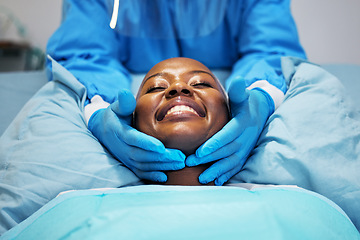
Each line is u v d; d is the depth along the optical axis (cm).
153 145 73
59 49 136
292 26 148
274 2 149
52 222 55
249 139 84
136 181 83
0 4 259
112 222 50
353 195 73
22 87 140
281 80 111
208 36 147
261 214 52
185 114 74
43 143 84
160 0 137
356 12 242
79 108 104
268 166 81
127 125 81
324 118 86
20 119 94
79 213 55
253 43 144
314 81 100
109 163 83
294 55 140
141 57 150
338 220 58
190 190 61
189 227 49
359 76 137
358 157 78
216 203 54
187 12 140
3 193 74
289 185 74
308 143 81
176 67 86
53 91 106
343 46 250
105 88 114
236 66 142
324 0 242
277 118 92
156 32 146
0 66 255
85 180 78
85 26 141
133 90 136
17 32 265
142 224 49
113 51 145
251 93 93
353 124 85
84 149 84
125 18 142
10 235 59
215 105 78
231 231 49
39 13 261
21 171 77
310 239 50
